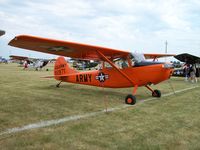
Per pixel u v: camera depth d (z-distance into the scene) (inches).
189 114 221.9
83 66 1366.9
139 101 295.1
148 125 183.5
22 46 259.6
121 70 314.3
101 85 344.8
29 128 170.7
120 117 208.2
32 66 1197.1
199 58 568.4
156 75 288.5
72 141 144.7
